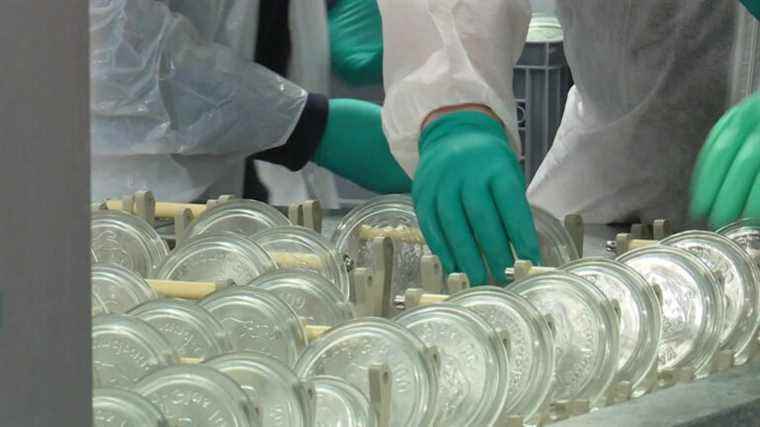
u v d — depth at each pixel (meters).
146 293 1.94
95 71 3.21
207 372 1.42
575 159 3.21
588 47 3.16
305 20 3.66
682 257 1.96
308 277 1.94
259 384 1.46
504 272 2.21
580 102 3.28
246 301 1.77
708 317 1.90
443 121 2.41
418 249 2.35
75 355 0.94
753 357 2.03
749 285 2.02
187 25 3.25
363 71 4.00
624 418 1.65
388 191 3.62
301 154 3.48
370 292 2.13
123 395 1.33
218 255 2.15
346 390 1.50
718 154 2.57
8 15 0.87
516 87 4.64
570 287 1.79
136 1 3.17
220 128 3.31
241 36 3.41
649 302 1.83
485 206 2.22
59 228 0.91
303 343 1.75
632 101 3.10
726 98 2.99
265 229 2.30
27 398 0.90
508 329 1.71
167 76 3.23
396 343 1.59
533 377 1.69
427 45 2.56
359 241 2.38
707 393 1.77
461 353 1.65
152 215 2.67
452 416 1.63
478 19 2.57
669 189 3.05
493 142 2.31
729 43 2.97
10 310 0.89
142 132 3.26
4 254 0.88
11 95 0.87
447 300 1.79
